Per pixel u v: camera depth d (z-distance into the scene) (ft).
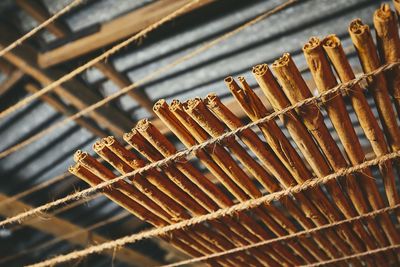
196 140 5.08
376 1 7.82
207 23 8.80
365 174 5.14
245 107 4.61
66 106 10.70
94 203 14.61
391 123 4.59
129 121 11.12
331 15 8.21
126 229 15.57
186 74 9.93
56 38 9.26
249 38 8.91
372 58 3.94
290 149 5.01
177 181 5.37
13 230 15.07
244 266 7.16
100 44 8.61
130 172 5.18
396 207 5.62
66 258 6.99
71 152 12.64
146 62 9.76
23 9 8.63
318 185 5.47
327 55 4.22
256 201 5.51
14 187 13.64
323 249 6.77
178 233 6.32
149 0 8.39
